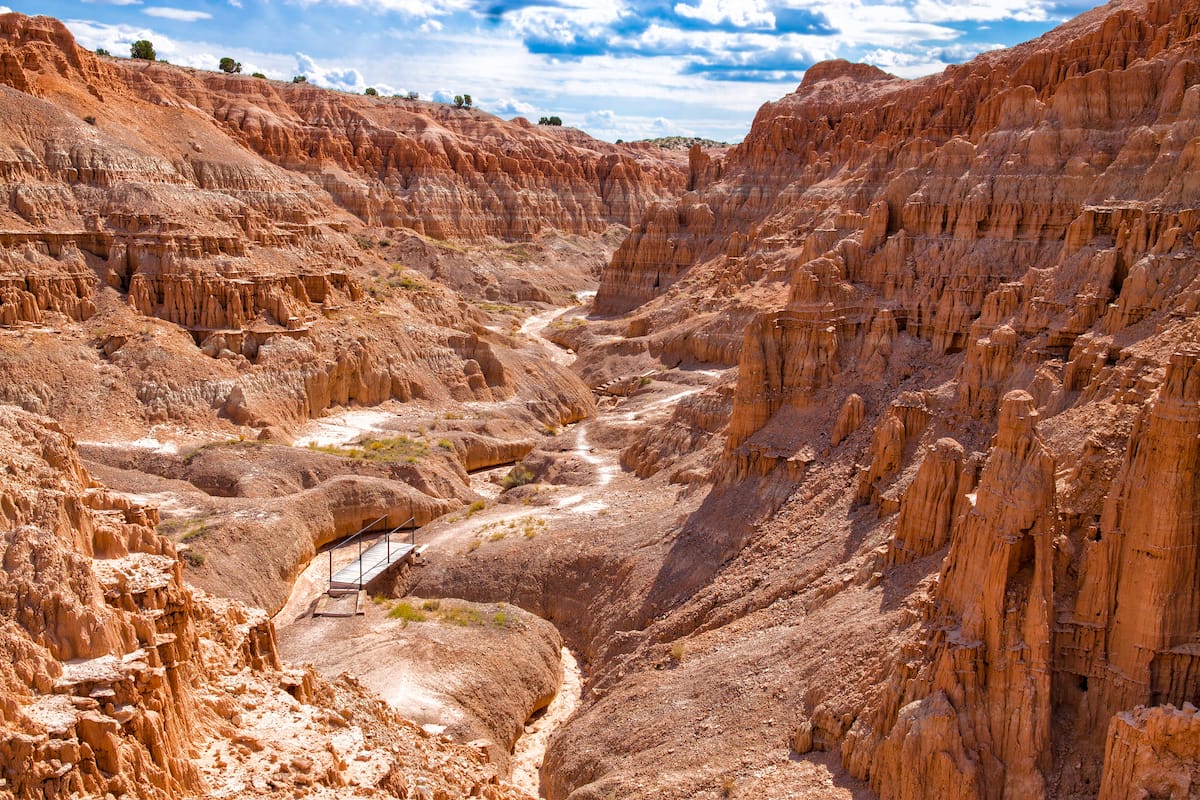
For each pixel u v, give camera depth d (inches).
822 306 2320.4
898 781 1154.0
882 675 1291.8
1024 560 1172.5
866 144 5083.7
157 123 5629.9
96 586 936.3
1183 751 971.3
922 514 1553.9
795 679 1476.4
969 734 1130.7
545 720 1974.7
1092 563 1146.7
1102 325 1646.2
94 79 5516.7
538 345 5772.6
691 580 2107.5
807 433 2235.5
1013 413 1193.4
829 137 5920.3
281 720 1111.0
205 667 1129.4
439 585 2466.8
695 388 4301.2
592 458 3373.5
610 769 1529.3
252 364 3988.7
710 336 4687.5
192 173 5349.4
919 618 1318.9
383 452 3511.3
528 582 2413.9
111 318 3878.0
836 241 2994.6
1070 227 1908.2
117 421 3459.6
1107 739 1032.8
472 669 1921.8
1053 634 1152.8
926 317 2237.9
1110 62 2785.4
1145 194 1868.8
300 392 4001.0
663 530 2341.3
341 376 4239.7
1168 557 1075.3
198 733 995.3
